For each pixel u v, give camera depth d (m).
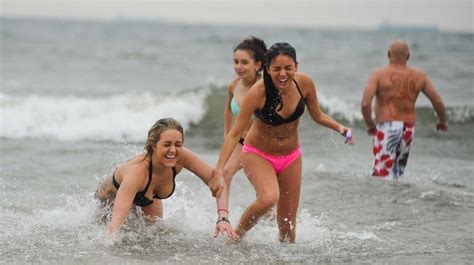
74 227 19.06
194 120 43.00
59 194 23.67
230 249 17.53
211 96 45.19
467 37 191.25
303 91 17.06
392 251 17.78
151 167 17.48
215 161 31.94
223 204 18.22
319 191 25.77
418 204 23.81
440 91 57.31
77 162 30.05
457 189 26.58
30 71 72.81
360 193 25.47
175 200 22.83
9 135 38.31
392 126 28.47
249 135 17.91
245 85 21.72
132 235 18.22
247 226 17.77
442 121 29.38
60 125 40.25
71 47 107.69
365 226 20.78
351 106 45.00
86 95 53.53
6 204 21.81
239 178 26.94
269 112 16.78
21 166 28.62
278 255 17.16
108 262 16.03
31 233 18.41
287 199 18.02
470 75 69.75
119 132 39.97
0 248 16.97
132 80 66.81
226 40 138.62
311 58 93.00
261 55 21.39
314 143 36.97
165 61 87.12
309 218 21.67
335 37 192.62
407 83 28.47
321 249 17.83
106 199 18.92
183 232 18.98
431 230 20.30
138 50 104.19
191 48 111.94
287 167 17.73
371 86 28.62
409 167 32.03
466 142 38.66
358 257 17.16
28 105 42.97
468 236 19.55
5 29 187.88
